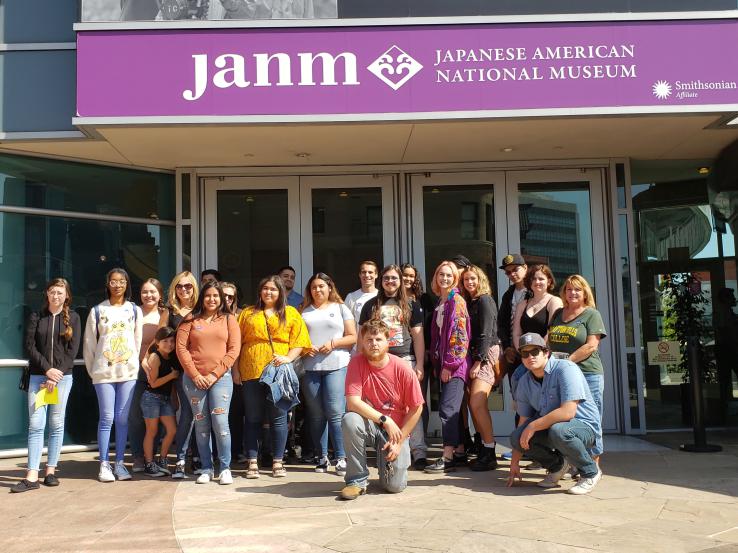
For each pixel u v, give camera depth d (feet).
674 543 13.11
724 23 21.38
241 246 26.81
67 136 22.53
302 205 26.99
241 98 21.01
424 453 20.33
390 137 23.34
